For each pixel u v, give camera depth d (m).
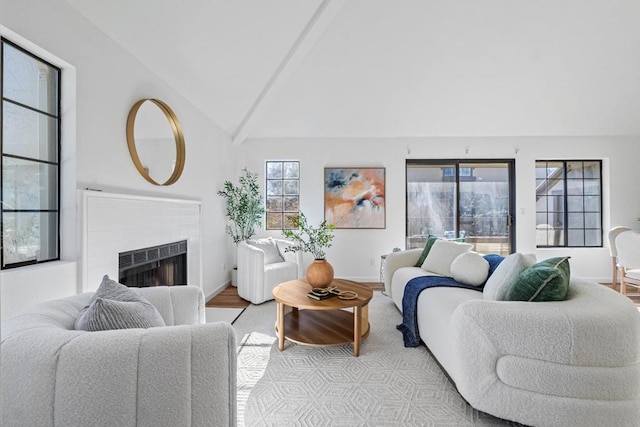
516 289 1.71
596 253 4.58
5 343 0.89
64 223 1.80
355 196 4.73
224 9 2.22
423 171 4.84
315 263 2.62
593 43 3.12
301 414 1.63
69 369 0.86
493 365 1.50
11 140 1.53
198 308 1.71
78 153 1.83
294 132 4.61
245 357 2.26
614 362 1.42
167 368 0.91
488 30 3.01
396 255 3.46
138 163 2.34
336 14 2.75
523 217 4.66
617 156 4.59
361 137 4.75
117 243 2.12
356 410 1.66
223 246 4.26
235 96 3.44
